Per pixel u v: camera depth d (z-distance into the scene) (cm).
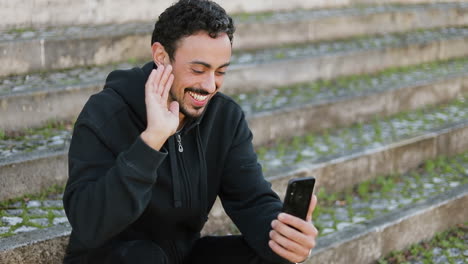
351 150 401
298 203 196
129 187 182
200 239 233
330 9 655
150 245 201
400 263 327
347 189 388
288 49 548
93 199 186
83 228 189
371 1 701
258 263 217
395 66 573
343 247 311
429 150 435
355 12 629
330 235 319
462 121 472
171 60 200
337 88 498
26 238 261
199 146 220
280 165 374
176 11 197
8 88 378
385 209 358
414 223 346
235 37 529
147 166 184
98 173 198
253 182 228
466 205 378
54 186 321
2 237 261
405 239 343
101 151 203
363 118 474
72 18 496
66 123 378
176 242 223
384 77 539
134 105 212
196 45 195
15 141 343
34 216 287
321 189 372
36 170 313
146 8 537
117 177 184
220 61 198
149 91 191
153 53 207
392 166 413
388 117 488
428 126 462
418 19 663
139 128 213
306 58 507
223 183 233
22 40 414
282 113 421
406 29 655
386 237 332
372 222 336
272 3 629
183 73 199
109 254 202
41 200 308
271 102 448
